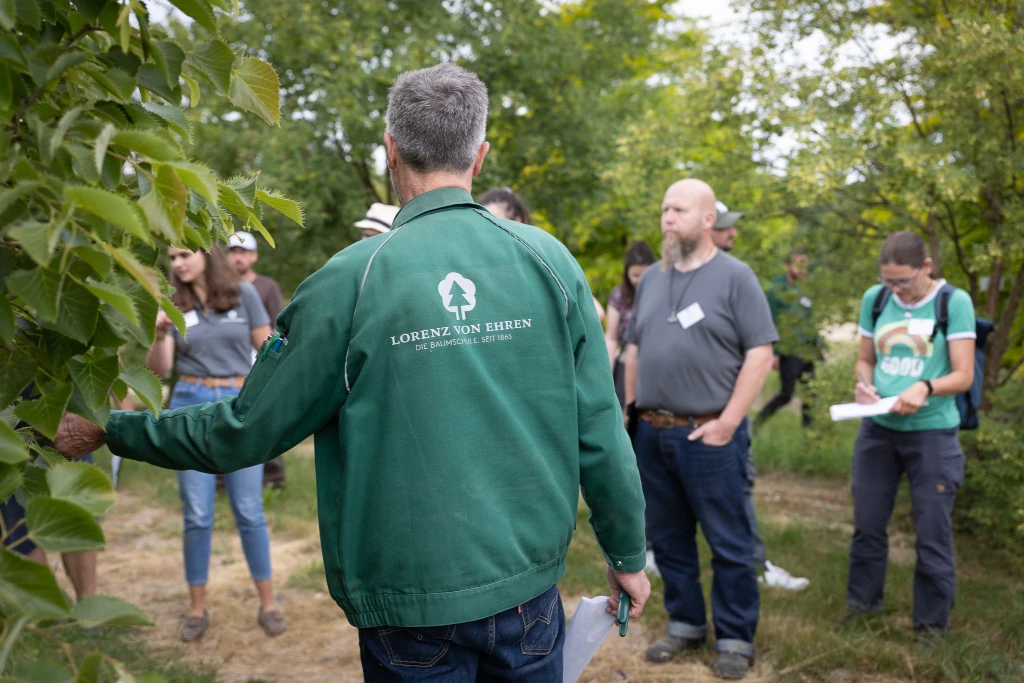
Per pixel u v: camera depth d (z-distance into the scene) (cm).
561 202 1055
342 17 999
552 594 175
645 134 611
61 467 106
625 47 1062
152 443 162
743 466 351
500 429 158
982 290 532
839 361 554
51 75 105
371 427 156
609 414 175
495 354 159
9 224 103
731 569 346
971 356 359
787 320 569
